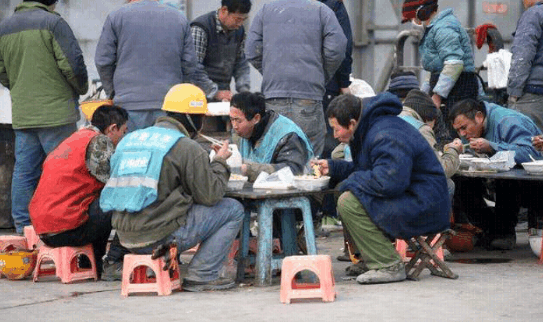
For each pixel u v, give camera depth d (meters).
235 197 20.19
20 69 27.03
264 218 20.00
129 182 19.08
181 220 19.19
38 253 21.48
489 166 23.42
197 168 19.08
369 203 19.41
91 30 38.97
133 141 19.52
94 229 20.92
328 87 29.88
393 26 47.06
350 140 20.09
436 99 29.56
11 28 27.06
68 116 27.38
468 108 24.72
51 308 18.06
